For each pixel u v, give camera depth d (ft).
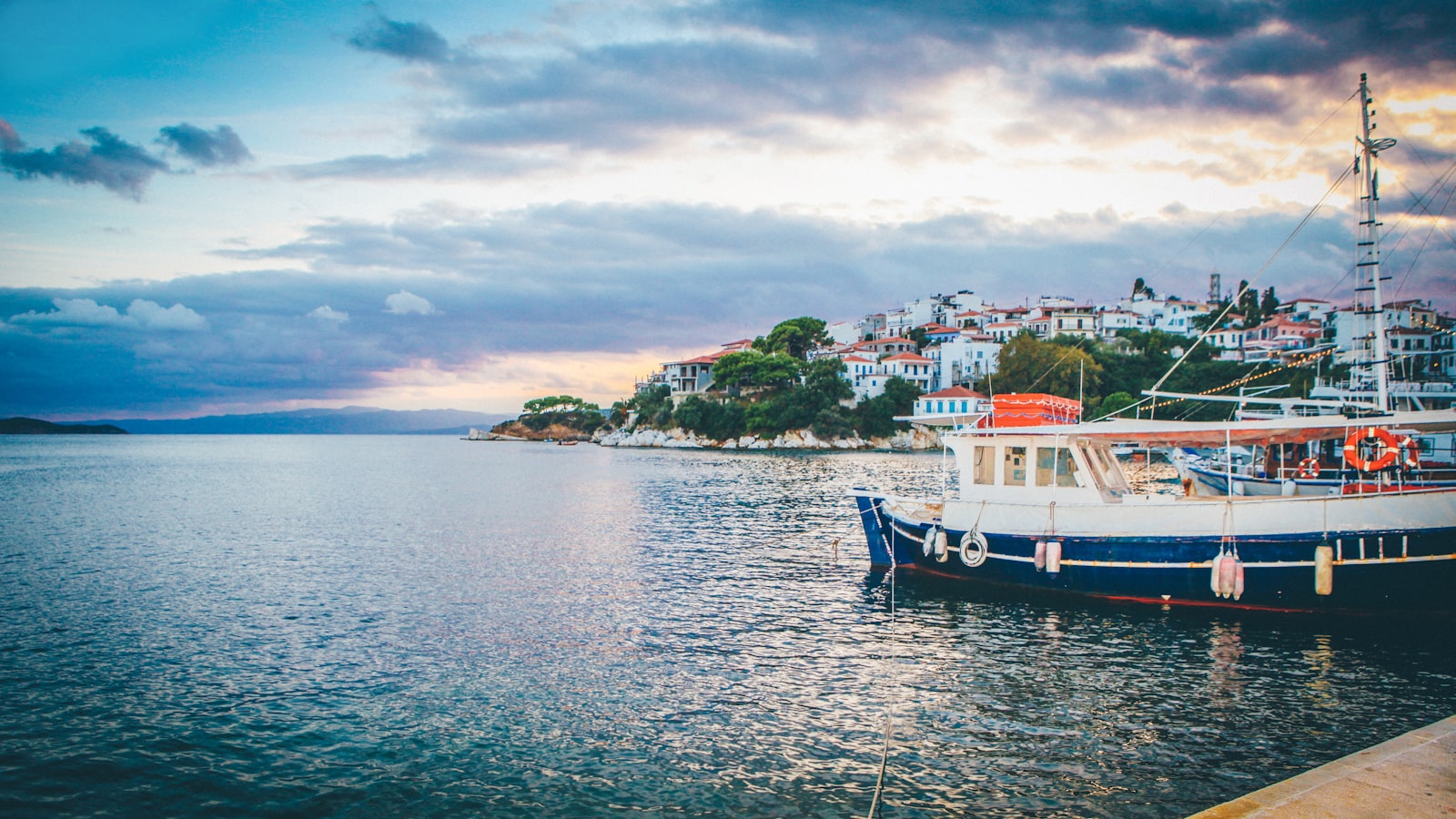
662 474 318.04
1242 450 188.85
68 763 49.60
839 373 558.15
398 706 58.70
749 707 57.93
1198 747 50.26
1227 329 521.24
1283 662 66.28
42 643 75.00
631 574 107.24
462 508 199.21
